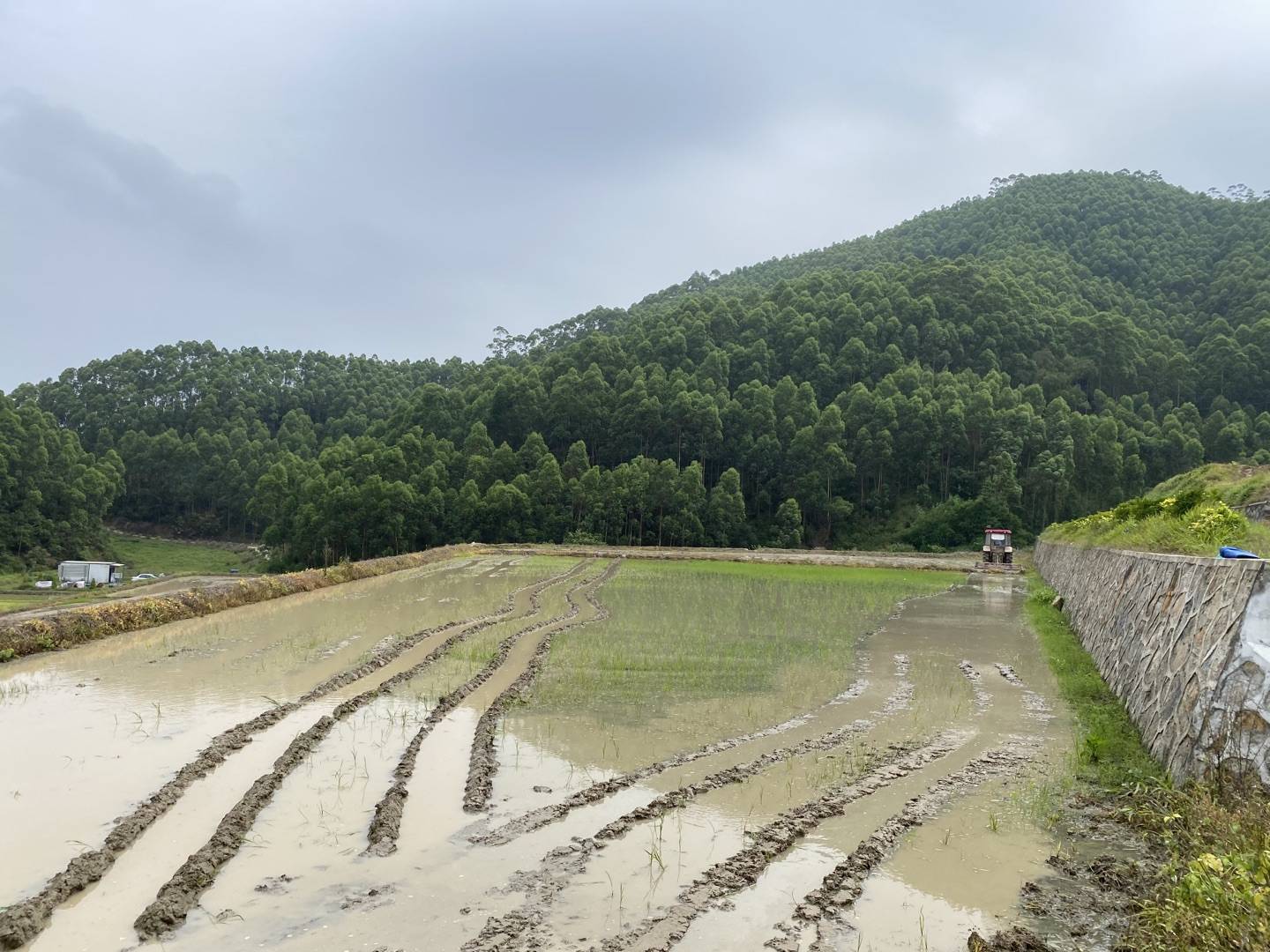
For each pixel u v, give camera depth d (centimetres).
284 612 2455
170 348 13688
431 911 663
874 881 742
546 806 900
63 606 2791
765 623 2339
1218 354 9769
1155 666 1184
